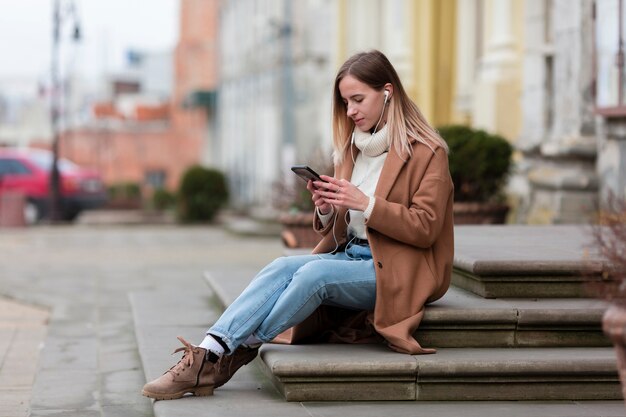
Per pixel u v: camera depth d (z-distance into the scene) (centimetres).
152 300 992
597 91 1088
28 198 2688
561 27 1189
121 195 4047
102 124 4972
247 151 3500
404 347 553
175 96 4884
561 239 824
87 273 1370
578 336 590
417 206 560
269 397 558
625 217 482
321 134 2688
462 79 1761
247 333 556
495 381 547
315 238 1091
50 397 644
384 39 2275
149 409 607
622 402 547
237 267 1434
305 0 2780
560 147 1145
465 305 595
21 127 6400
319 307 586
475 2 1734
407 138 569
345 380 543
